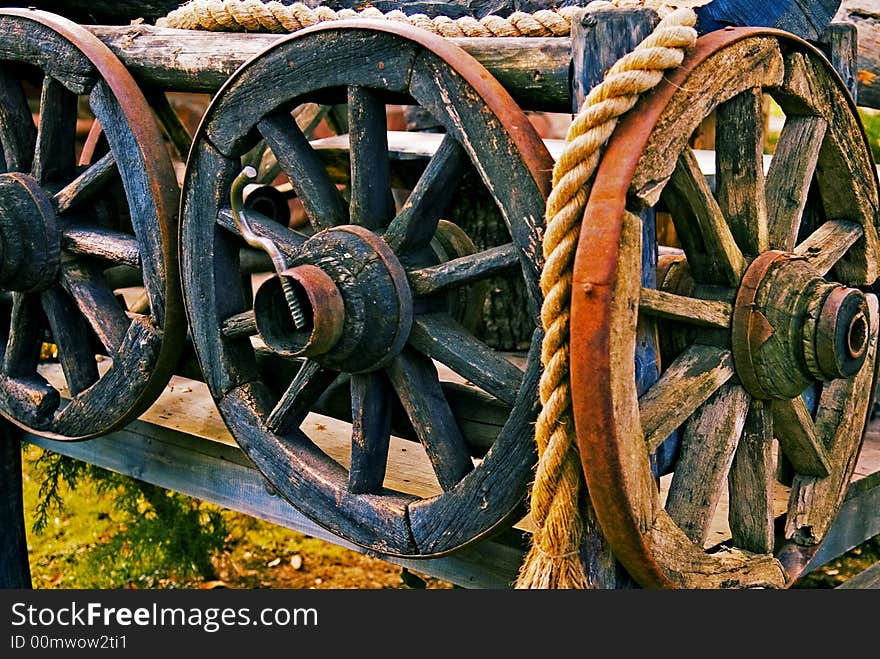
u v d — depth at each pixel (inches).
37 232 103.3
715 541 87.2
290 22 89.4
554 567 68.7
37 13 100.8
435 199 77.5
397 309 76.4
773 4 80.4
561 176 64.5
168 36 95.0
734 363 77.3
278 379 95.8
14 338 111.7
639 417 67.1
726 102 76.7
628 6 70.0
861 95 117.9
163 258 94.0
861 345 79.1
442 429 79.1
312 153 85.0
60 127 104.3
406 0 93.1
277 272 76.2
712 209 74.0
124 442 119.3
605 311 61.6
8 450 130.6
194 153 89.2
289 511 101.9
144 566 165.8
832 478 91.7
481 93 69.4
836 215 91.4
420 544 78.9
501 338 131.3
